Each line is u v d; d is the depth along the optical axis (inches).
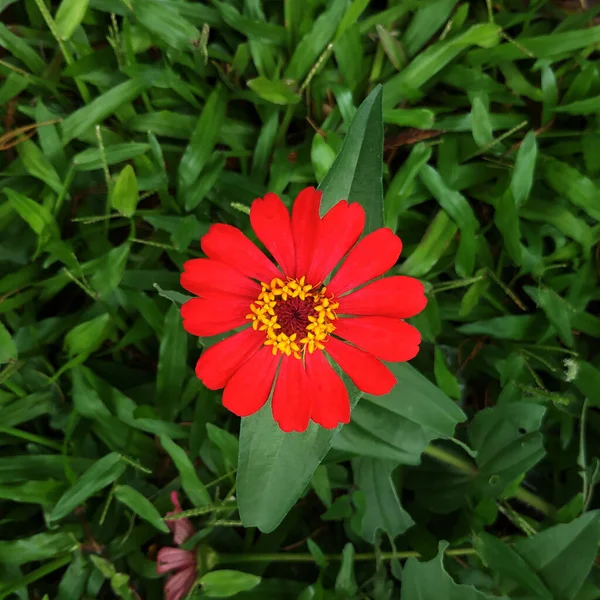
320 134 9.4
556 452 10.1
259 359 7.5
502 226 9.5
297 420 7.4
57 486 8.9
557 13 10.2
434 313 9.6
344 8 9.2
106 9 9.1
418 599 8.6
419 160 9.2
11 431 8.8
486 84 9.7
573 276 9.7
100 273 9.1
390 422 8.8
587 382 9.5
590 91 9.8
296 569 9.8
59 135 9.2
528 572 8.6
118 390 9.6
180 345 9.2
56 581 9.5
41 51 9.6
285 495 7.9
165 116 9.4
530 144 9.1
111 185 9.0
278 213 7.0
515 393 9.6
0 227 9.2
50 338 9.4
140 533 9.3
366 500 9.4
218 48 9.7
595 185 9.4
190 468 8.8
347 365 7.5
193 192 9.3
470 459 9.6
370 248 7.2
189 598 8.7
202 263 7.1
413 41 9.7
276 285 7.3
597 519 8.4
